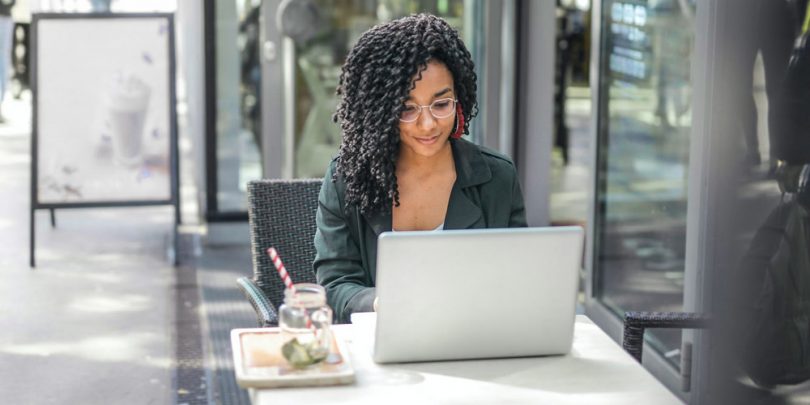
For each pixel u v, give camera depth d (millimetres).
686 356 3047
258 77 5516
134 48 5191
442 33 2279
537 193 5414
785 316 2473
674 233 3498
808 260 2518
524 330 1922
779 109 2586
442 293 1854
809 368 2457
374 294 2262
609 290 4043
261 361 1850
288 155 5508
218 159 5551
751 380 2439
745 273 2533
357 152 2330
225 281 4898
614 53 3939
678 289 3473
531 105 5340
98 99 5180
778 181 2570
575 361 1948
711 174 2852
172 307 4504
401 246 1807
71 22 5145
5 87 10508
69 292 4711
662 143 3559
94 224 6082
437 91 2242
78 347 3996
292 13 5340
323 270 2400
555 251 1871
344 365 1839
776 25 2590
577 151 5605
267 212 2711
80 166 5188
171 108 5230
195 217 6254
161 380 3668
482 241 1835
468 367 1904
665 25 3523
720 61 2793
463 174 2381
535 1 5242
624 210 3885
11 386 3588
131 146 5211
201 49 5484
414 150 2291
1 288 4754
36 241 5656
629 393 1811
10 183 7250
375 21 5441
